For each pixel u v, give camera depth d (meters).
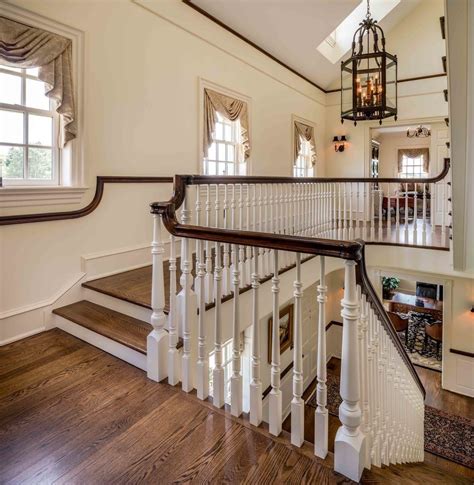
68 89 2.73
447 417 4.65
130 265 3.37
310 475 1.31
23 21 2.46
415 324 7.95
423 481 1.48
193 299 1.94
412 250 4.80
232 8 4.21
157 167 3.62
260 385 1.58
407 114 6.82
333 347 6.51
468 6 2.17
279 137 5.90
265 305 3.09
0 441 1.48
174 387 1.91
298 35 5.25
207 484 1.27
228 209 2.65
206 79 4.21
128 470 1.33
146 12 3.43
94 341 2.40
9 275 2.48
